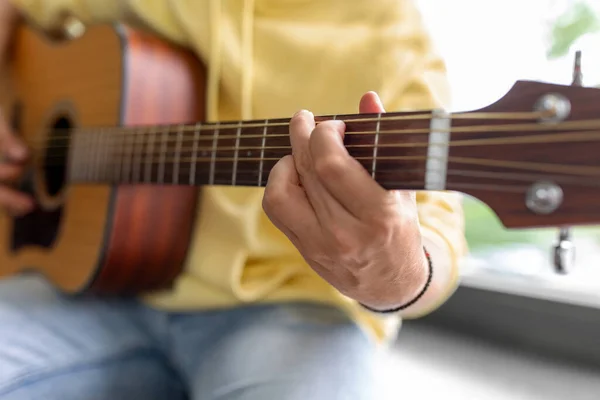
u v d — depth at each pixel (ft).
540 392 3.01
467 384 3.15
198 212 2.65
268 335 2.25
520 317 3.50
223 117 2.68
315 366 2.07
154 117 2.68
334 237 1.57
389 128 1.59
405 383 3.19
